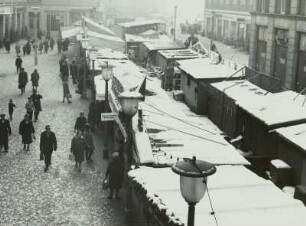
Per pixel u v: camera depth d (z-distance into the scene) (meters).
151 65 38.50
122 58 31.08
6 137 17.84
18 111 23.98
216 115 20.73
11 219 12.42
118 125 15.70
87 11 70.31
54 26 68.75
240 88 19.75
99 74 26.95
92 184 15.03
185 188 6.71
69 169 16.33
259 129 16.16
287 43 27.39
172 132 14.10
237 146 17.39
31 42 53.47
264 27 30.72
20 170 16.06
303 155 12.57
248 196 9.28
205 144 13.21
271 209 8.67
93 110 21.03
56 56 45.53
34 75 28.47
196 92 22.84
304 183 12.50
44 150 15.92
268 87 19.86
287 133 13.31
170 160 11.75
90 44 37.94
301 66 25.92
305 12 25.20
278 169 13.11
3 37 52.72
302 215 8.44
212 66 25.22
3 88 29.55
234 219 8.20
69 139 19.75
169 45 40.94
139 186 9.80
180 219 8.16
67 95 26.30
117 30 53.72
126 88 17.80
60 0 68.25
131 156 13.22
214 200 9.02
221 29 61.75
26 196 13.94
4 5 50.78
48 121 22.39
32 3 66.06
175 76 28.53
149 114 15.77
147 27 53.84
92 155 18.00
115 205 13.48
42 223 12.24
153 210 8.81
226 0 59.03
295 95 17.06
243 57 45.72
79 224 12.26
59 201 13.66
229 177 10.43
